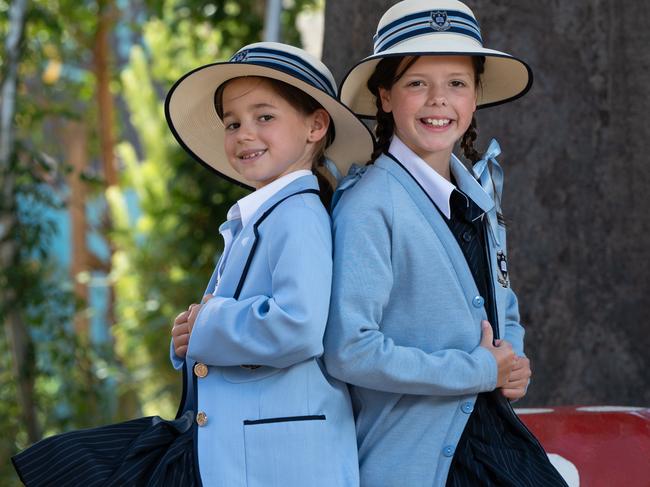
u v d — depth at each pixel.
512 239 8.55
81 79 32.78
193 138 5.76
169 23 23.88
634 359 8.56
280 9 13.69
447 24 5.10
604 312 8.59
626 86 8.65
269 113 5.11
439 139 5.10
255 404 4.73
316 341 4.64
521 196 8.55
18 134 22.50
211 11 20.77
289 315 4.59
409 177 5.08
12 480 17.94
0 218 17.19
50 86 29.84
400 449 4.92
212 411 4.79
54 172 19.47
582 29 8.64
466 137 5.86
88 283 29.23
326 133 5.42
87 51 30.38
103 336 33.81
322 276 4.71
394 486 4.87
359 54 8.77
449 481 4.88
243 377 4.80
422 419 4.93
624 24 8.66
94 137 31.16
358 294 4.78
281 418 4.70
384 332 4.98
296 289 4.63
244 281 4.91
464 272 5.02
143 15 32.00
